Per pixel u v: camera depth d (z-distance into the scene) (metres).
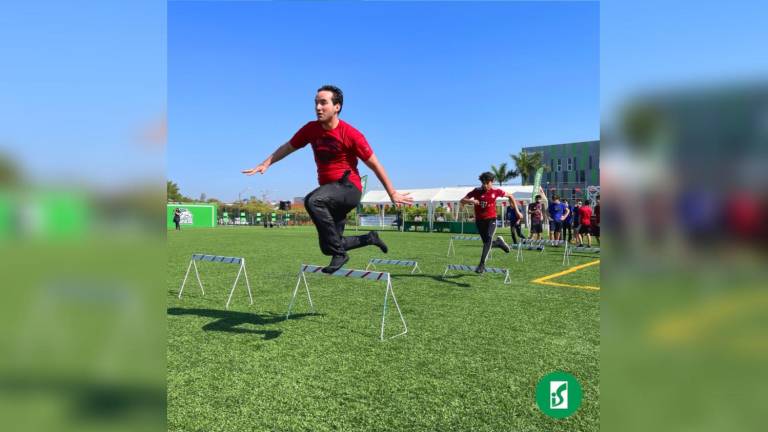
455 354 3.97
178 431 2.64
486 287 7.32
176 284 7.83
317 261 11.49
